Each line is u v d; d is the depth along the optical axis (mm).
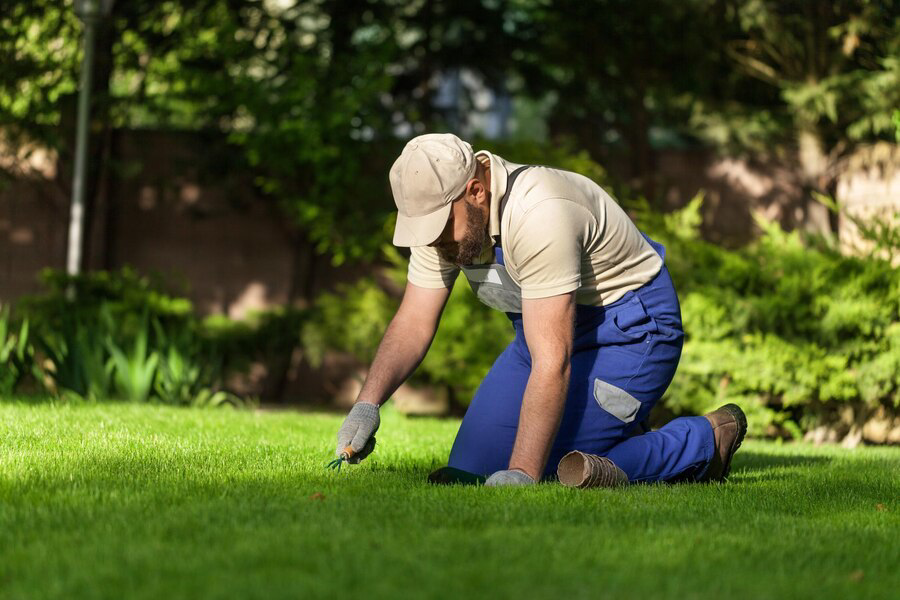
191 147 11367
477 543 2215
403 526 2408
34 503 2631
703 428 3691
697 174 11438
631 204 8664
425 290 3738
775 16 9898
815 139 10523
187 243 11422
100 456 3635
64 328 7918
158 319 9477
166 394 7934
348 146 10438
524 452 3254
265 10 11328
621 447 3582
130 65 11328
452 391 9961
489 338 8633
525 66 12461
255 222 11453
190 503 2674
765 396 7449
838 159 10906
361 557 2043
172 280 11375
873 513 3043
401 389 10875
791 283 7230
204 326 10266
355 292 9523
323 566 1962
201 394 8258
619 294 3613
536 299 3301
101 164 11062
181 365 8039
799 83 10242
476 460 3666
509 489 3045
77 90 11086
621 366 3598
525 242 3264
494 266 3514
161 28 11203
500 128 22953
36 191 11211
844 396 7086
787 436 8031
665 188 11438
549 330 3287
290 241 11422
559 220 3268
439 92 12992
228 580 1856
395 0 11867
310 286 11344
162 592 1779
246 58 10891
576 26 11148
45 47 11297
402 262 9359
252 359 10648
